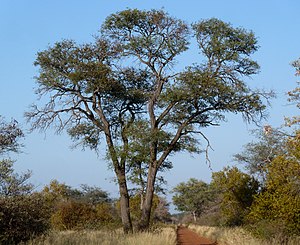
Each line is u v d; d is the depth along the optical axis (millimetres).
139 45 28531
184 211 92000
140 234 23469
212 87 26391
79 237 20641
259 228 20844
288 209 18078
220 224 45562
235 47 26891
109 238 21344
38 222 17094
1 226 15875
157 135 27516
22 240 16422
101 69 27969
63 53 28047
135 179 28359
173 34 28797
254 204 23344
